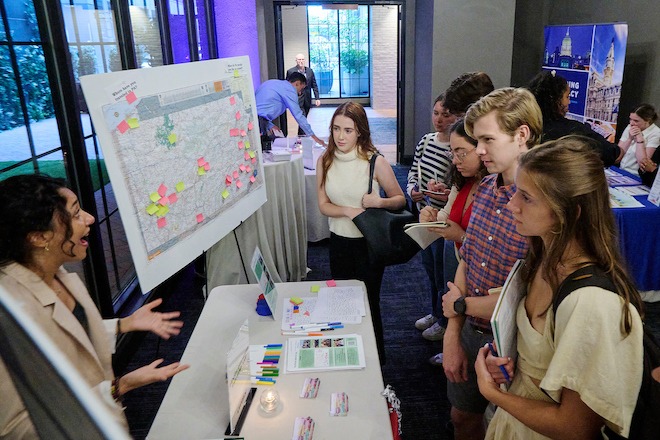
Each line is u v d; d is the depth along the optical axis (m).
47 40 2.52
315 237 4.84
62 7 2.74
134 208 2.01
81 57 2.97
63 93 2.62
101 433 0.21
